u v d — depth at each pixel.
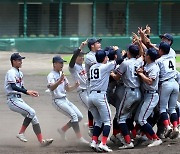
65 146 26.17
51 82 26.02
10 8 81.38
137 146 25.98
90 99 24.62
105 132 24.44
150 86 24.95
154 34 88.69
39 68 63.03
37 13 82.44
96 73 24.50
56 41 81.50
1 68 61.97
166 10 89.44
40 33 82.69
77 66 27.78
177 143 25.78
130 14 87.31
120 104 25.33
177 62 69.00
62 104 26.38
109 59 25.48
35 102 40.59
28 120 25.98
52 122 32.62
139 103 25.44
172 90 26.12
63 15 84.00
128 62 24.88
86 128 29.39
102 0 85.56
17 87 25.86
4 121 33.03
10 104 26.12
